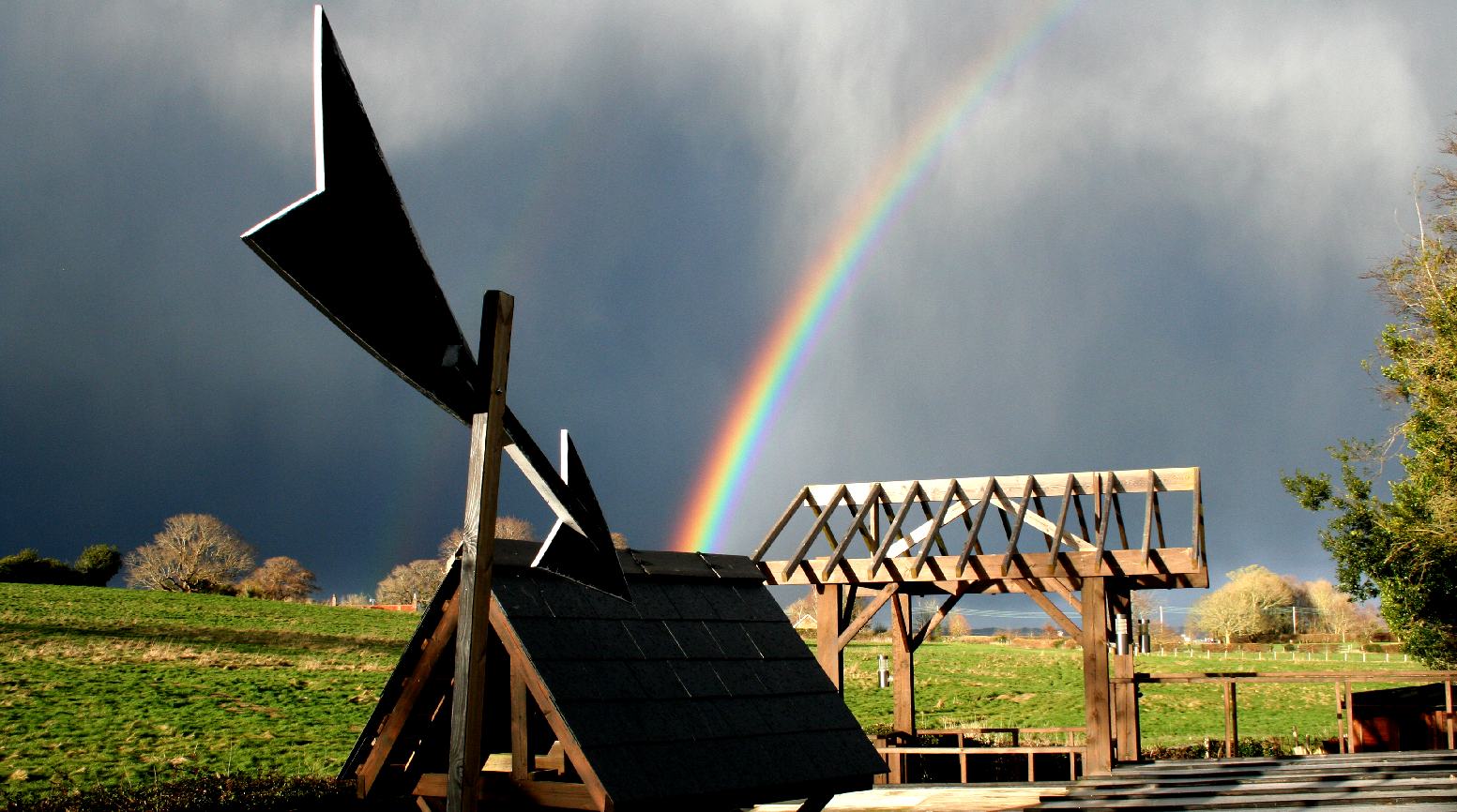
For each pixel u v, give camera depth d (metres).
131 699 25.42
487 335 4.91
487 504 4.81
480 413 4.88
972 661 53.09
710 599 8.15
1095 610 16.39
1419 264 22.89
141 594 48.28
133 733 21.77
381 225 4.14
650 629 7.32
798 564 17.91
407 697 6.79
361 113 4.05
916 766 18.03
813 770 7.18
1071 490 17.98
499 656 6.98
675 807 6.16
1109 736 15.88
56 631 34.56
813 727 7.59
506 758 7.61
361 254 4.08
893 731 18.41
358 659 36.16
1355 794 9.80
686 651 7.38
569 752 6.02
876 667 47.78
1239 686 46.78
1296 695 44.91
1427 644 22.95
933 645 63.16
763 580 8.82
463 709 4.65
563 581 7.05
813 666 8.23
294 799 12.55
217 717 24.28
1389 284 23.33
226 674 30.33
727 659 7.61
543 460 5.29
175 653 33.03
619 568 6.23
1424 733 21.36
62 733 21.12
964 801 14.30
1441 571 22.22
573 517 5.52
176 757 20.03
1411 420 22.48
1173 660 62.44
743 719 7.13
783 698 7.67
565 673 6.36
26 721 21.95
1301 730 35.69
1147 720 38.69
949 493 18.55
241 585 67.50
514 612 6.51
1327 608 79.75
